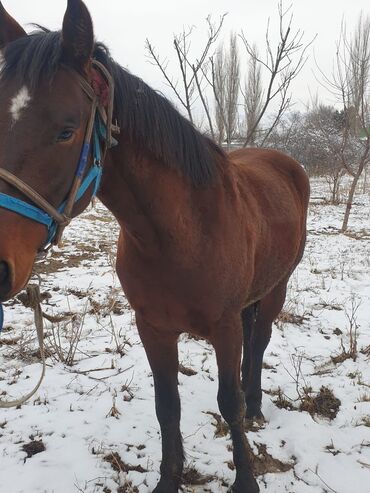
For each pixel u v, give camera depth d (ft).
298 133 69.36
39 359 11.10
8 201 4.12
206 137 6.90
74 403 9.43
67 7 4.39
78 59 4.57
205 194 6.29
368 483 7.57
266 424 9.23
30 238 4.34
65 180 4.48
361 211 42.42
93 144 4.83
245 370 9.75
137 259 6.23
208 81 18.21
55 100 4.27
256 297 8.87
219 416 9.31
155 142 5.54
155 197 5.73
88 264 20.22
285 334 13.19
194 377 10.66
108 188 5.62
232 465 7.97
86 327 13.03
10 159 4.11
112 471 7.68
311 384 10.43
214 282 6.30
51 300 15.11
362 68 31.68
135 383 10.27
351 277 19.40
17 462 7.74
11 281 4.11
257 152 11.09
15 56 4.50
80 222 30.76
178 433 7.46
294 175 10.96
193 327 6.66
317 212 41.24
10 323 13.02
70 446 8.18
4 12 5.19
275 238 8.52
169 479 7.22
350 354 11.82
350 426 9.09
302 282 18.35
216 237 6.30
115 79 5.24
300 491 7.43
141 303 6.57
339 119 67.62
